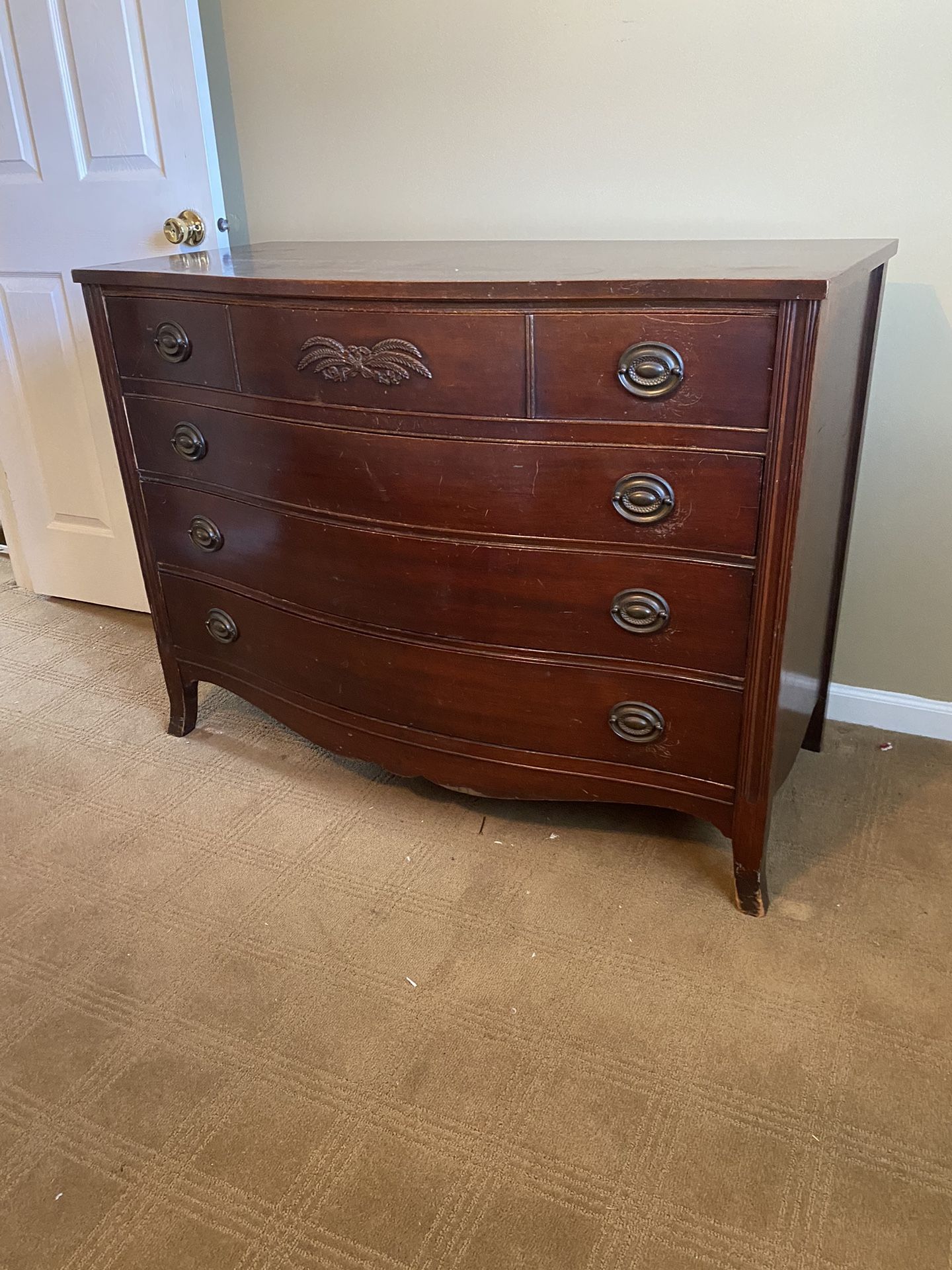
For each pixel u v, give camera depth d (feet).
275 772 6.39
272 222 7.06
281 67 6.55
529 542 4.66
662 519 4.37
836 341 4.30
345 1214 3.69
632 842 5.62
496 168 6.23
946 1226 3.58
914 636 6.32
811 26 5.24
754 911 5.03
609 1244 3.56
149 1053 4.40
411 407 4.59
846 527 5.66
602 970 4.75
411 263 5.06
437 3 5.96
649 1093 4.12
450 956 4.86
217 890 5.37
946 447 5.79
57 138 6.82
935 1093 4.08
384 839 5.72
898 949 4.81
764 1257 3.50
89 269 5.43
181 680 6.61
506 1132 3.98
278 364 4.88
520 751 5.25
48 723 7.02
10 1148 4.00
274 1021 4.54
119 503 8.03
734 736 4.71
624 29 5.60
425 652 5.20
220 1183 3.83
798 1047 4.30
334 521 5.11
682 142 5.73
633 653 4.74
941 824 5.68
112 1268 3.54
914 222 5.42
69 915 5.23
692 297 3.88
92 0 6.26
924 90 5.15
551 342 4.20
